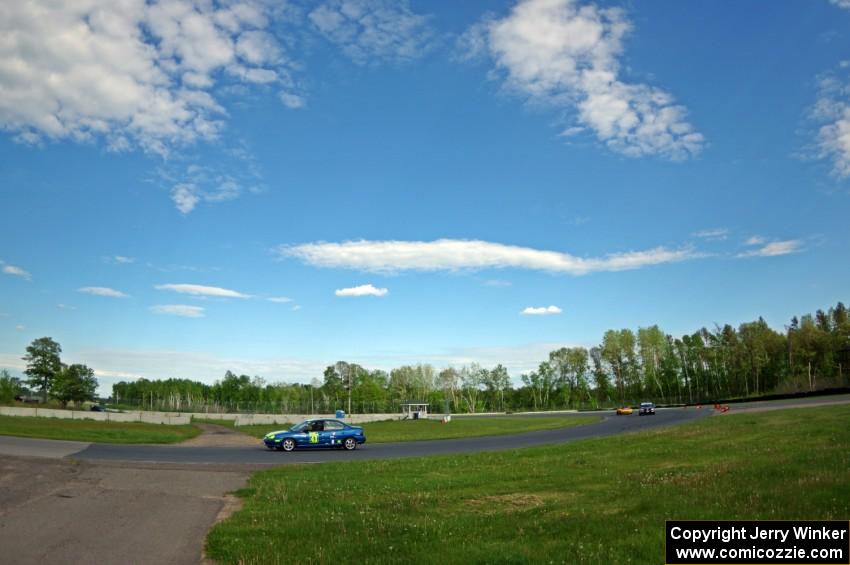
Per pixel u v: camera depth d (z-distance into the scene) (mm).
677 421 47719
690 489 12461
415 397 148875
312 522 11414
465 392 152250
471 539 9523
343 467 21250
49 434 33781
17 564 8766
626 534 9086
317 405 112562
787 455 16906
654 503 11211
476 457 24062
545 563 7883
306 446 31422
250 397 130875
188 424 60406
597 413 96188
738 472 14164
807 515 9500
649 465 18078
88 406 92000
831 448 17719
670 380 129375
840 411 36812
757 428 28453
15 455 21469
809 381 103312
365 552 9055
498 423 65750
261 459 25766
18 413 56250
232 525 11305
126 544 9992
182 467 20516
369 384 123062
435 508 12648
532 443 34406
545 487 14945
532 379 142000
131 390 127750
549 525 10125
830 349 105062
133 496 14180
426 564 8180
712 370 126750
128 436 36625
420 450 31406
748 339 117688
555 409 138250
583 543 8766
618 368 135375
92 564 8875
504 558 8109
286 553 9203
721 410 61094
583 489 14312
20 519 11391
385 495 14625
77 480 15977
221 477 18094
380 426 63688
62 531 10648
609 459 20344
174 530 11039
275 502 13914
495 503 13117
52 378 90062
